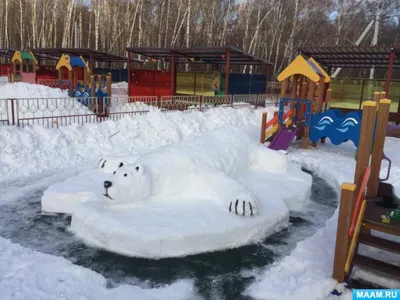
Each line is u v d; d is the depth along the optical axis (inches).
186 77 801.6
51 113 459.8
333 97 733.9
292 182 271.1
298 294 144.2
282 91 434.3
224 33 1238.9
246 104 701.3
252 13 1347.2
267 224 204.2
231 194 208.7
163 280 162.1
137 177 207.6
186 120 482.3
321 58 632.4
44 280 149.9
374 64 671.1
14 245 180.5
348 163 370.3
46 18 1397.6
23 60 888.3
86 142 370.6
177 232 177.6
